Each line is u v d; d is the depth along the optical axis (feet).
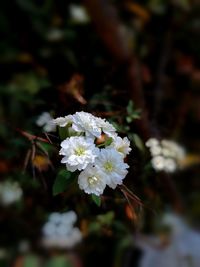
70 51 0.66
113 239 0.56
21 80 0.62
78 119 0.31
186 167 0.68
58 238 0.55
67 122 0.31
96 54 0.65
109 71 0.59
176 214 0.60
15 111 0.58
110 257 0.57
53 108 0.52
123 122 0.49
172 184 0.58
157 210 0.54
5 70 0.65
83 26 0.67
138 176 0.47
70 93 0.52
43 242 0.56
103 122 0.32
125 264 0.57
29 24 0.68
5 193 0.53
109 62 0.61
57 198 0.47
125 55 0.58
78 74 0.61
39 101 0.56
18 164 0.51
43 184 0.47
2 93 0.60
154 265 0.57
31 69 0.66
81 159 0.29
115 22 0.57
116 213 0.50
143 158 0.48
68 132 0.31
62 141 0.31
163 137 0.66
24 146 0.49
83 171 0.29
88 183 0.30
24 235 0.57
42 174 0.45
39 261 0.55
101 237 0.55
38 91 0.59
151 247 0.58
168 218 0.58
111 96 0.54
